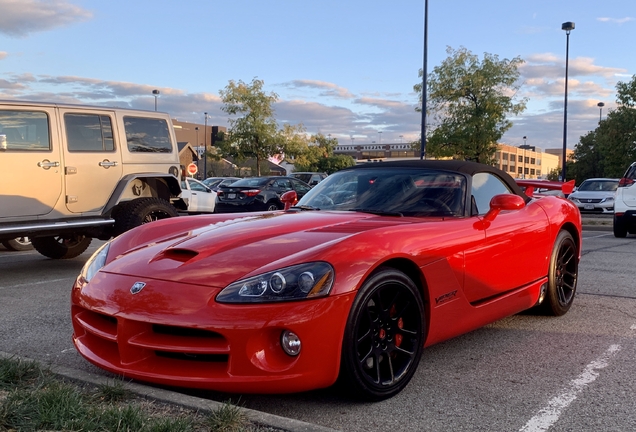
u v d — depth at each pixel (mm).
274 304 2623
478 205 3963
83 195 7000
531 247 4211
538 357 3732
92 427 2363
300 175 23828
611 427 2684
